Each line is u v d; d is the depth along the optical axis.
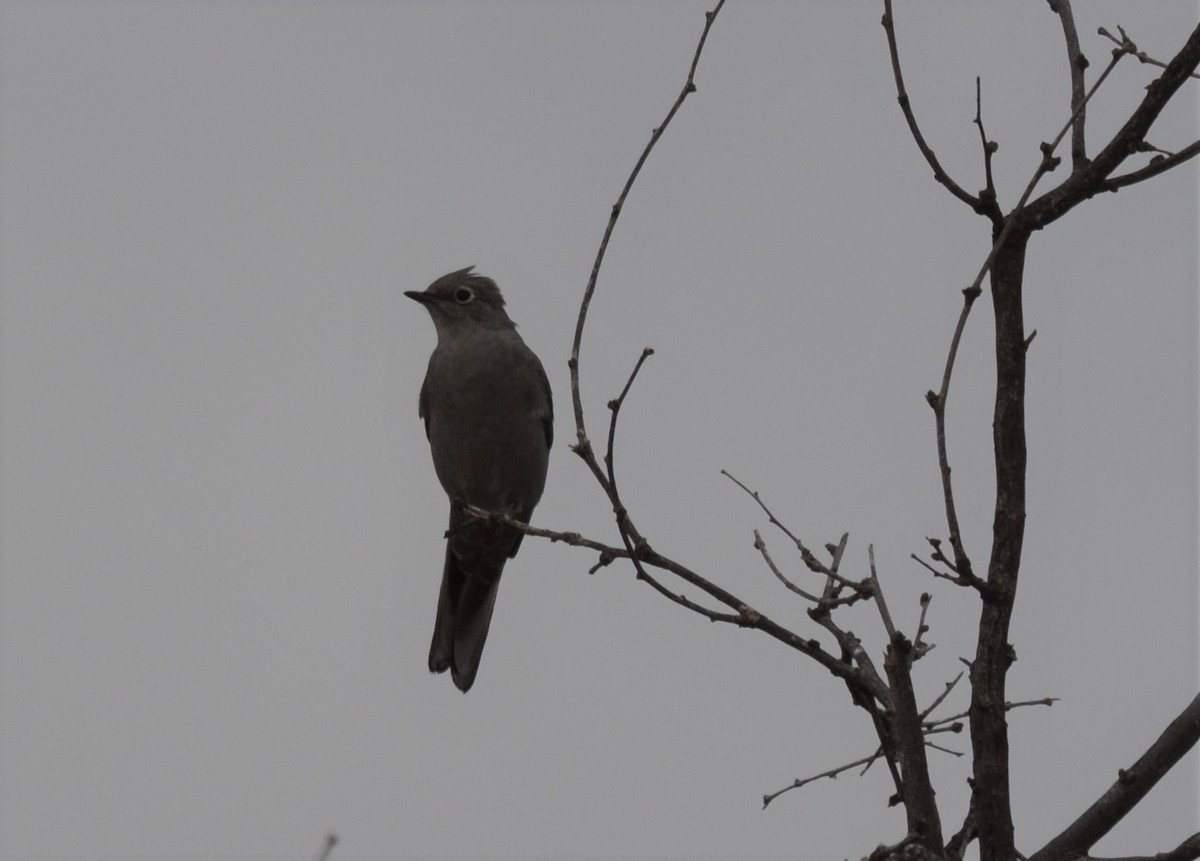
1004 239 8.91
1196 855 9.68
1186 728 9.88
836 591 9.91
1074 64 11.16
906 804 8.95
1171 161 10.01
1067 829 10.08
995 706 9.56
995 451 10.18
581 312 9.62
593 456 9.38
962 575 9.39
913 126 10.26
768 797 10.27
